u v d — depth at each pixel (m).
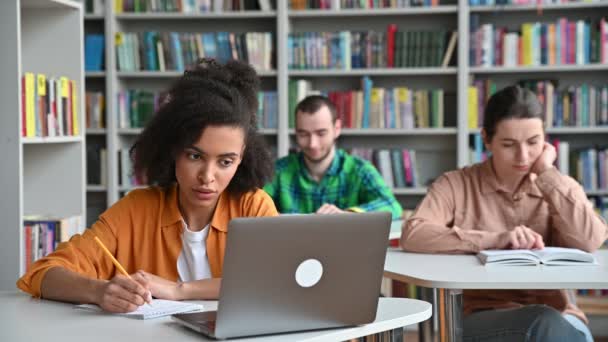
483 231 2.52
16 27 2.90
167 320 1.54
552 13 4.90
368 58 4.83
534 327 2.21
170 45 4.92
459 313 2.08
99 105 4.94
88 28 5.12
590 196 4.75
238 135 1.69
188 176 1.70
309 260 1.41
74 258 1.83
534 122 2.51
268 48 4.87
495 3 4.69
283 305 1.41
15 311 1.63
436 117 4.82
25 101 3.02
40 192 3.52
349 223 1.42
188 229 1.93
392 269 2.23
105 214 1.94
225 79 1.80
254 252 1.35
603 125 4.68
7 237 2.92
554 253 2.33
